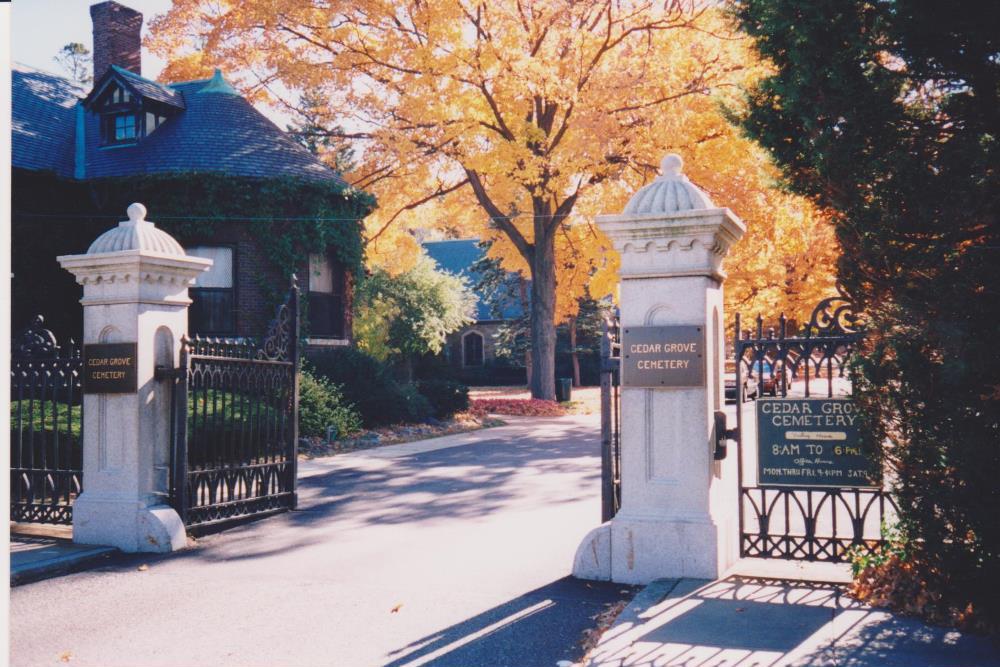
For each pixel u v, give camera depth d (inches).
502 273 1870.1
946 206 185.5
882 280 200.5
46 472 326.0
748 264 872.3
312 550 295.9
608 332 262.5
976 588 189.6
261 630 207.3
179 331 320.8
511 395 1461.6
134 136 784.9
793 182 228.1
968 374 179.0
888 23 195.0
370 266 1246.9
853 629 188.4
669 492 241.9
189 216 726.5
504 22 898.7
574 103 907.4
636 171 948.0
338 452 605.9
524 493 416.2
